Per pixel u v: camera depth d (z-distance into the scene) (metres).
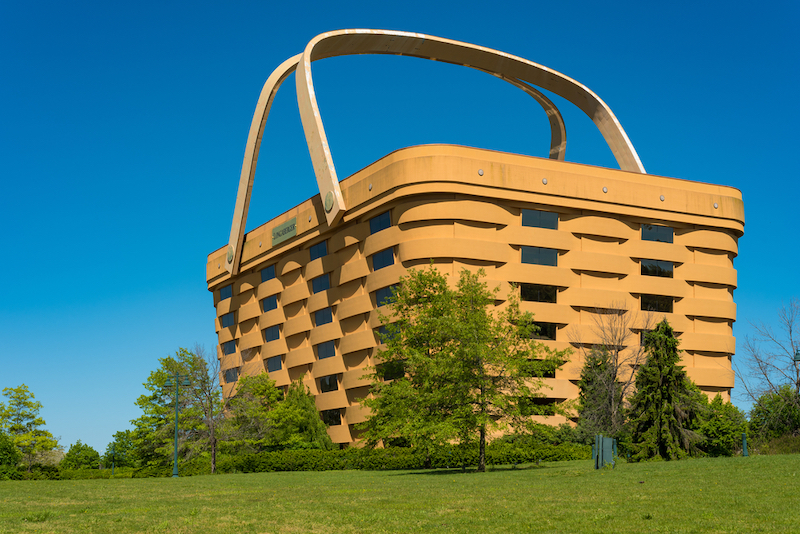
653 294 59.06
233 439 53.50
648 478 21.17
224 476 39.94
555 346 54.75
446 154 53.69
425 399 31.73
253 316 75.44
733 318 61.84
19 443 68.69
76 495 23.30
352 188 59.47
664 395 33.97
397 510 14.76
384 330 55.50
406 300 38.47
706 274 60.97
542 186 55.75
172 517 14.56
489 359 31.31
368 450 42.84
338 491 21.75
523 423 32.44
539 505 14.77
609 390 49.47
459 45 62.31
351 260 60.16
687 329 59.91
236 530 12.20
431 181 53.00
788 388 42.44
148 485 30.27
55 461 74.44
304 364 66.38
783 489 15.59
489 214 54.19
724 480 18.77
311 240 65.62
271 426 55.66
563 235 56.38
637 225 59.56
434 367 31.34
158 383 56.12
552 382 53.66
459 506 15.20
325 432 58.56
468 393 32.00
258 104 70.81
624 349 55.03
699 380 59.06
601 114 68.38
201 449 52.56
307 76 60.34
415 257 53.00
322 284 64.69
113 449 100.12
